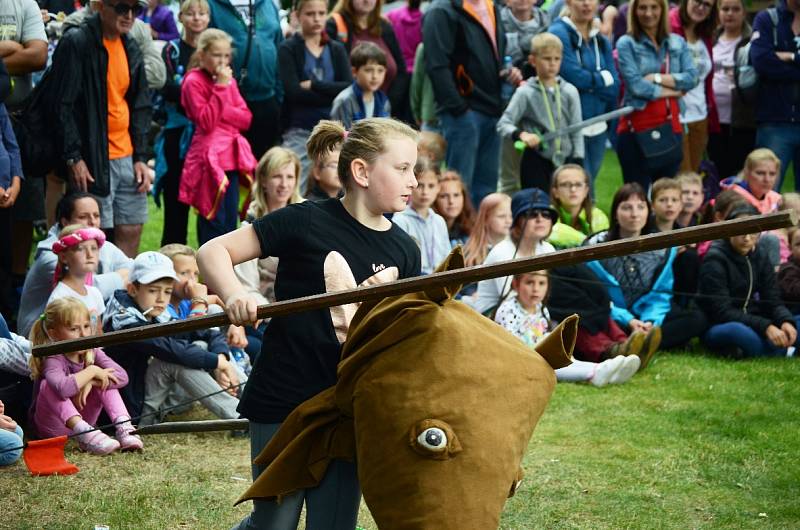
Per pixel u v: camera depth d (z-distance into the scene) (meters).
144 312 7.90
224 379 7.91
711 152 14.70
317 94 12.21
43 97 9.89
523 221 9.66
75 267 8.09
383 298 4.56
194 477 6.95
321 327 4.84
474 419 4.45
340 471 4.76
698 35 13.95
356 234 4.93
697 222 11.60
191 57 11.01
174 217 11.53
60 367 7.34
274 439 4.79
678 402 8.70
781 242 11.38
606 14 15.91
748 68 13.93
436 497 4.39
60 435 7.33
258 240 4.87
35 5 9.98
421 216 10.09
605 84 12.84
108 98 10.21
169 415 8.03
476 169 12.85
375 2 13.00
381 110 12.03
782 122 13.49
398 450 4.45
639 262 10.25
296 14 13.73
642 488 6.90
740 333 10.03
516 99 12.38
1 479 6.77
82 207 8.80
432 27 12.35
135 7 10.03
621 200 10.33
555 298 9.88
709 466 7.29
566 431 7.95
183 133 11.12
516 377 4.56
